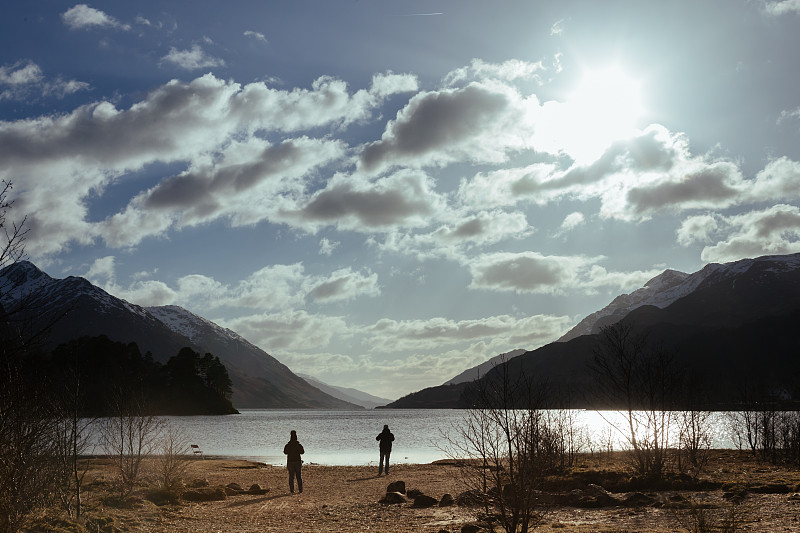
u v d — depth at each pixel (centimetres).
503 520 1207
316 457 4788
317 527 1566
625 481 2064
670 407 2542
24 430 1252
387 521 1645
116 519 1562
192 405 19862
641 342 2612
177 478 2356
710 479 2239
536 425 1386
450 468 3234
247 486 2586
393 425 12244
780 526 1302
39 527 1268
